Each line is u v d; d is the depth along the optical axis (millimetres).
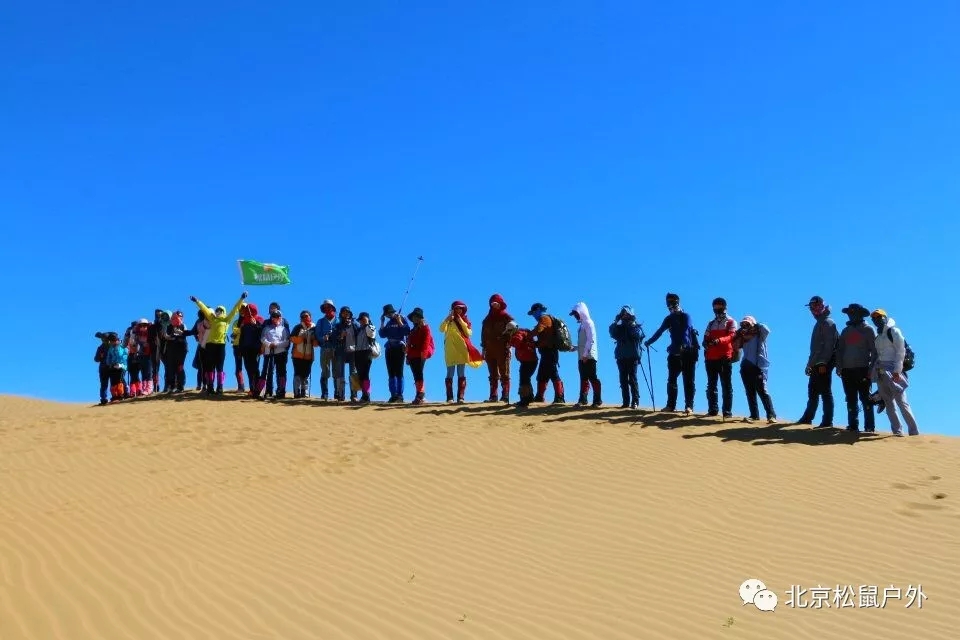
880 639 8320
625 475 13617
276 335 21500
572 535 11398
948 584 9336
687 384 17453
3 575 9969
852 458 13703
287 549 11172
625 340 18375
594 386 18828
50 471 14859
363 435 17016
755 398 16938
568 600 9367
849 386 15641
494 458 15008
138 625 8742
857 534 10727
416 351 20391
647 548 10781
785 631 8539
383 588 9789
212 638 8445
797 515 11461
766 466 13578
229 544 11336
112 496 13438
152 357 23516
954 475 12578
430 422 17875
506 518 12242
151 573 10180
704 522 11484
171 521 12250
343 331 21000
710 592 9445
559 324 18984
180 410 19938
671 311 17672
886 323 15438
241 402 21094
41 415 21031
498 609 9164
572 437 15992
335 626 8750
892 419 15383
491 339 19938
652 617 8891
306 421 18500
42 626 8664
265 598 9484
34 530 11656
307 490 13828
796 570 9898
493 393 20031
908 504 11523
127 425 18344
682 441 15305
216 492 13703
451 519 12320
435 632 8602
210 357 22156
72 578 9953
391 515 12578
